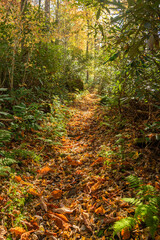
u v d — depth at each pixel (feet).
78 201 8.93
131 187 8.25
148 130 12.58
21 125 15.06
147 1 3.85
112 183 9.58
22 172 10.93
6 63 17.11
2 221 7.17
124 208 7.66
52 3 47.55
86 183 10.14
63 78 33.42
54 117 20.56
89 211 8.21
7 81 18.69
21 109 15.21
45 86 24.40
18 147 12.93
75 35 43.62
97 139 16.14
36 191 9.53
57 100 24.53
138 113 15.12
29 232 7.04
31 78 21.81
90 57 39.17
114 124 16.79
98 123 19.67
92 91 50.49
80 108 29.07
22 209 8.21
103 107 24.12
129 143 12.60
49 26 20.84
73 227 7.56
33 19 17.90
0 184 8.95
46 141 14.48
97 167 11.67
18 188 9.16
